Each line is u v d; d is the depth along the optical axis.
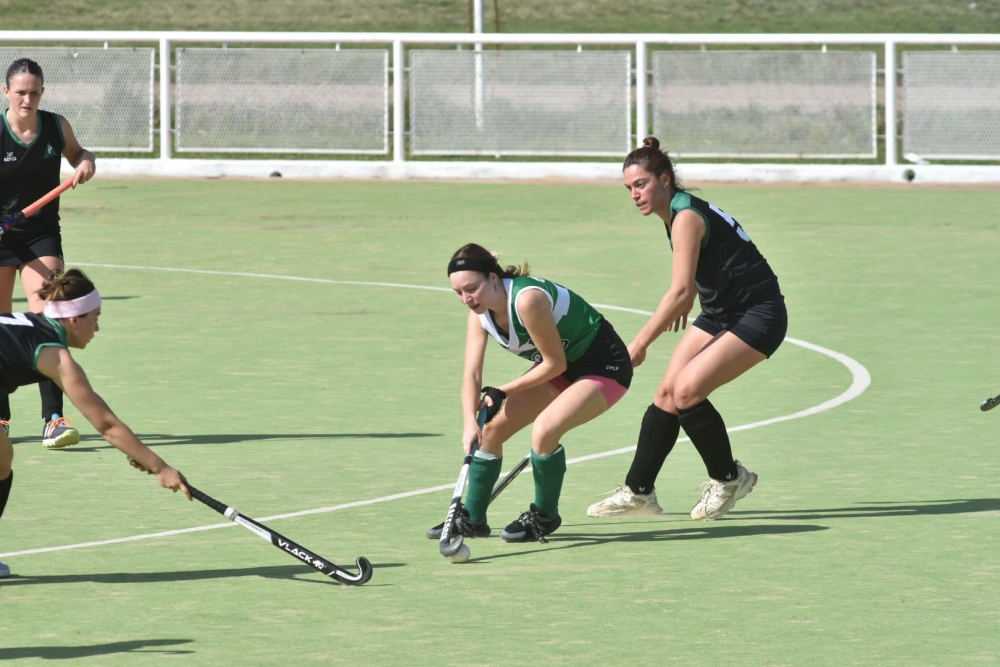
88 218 69.38
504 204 75.00
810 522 23.61
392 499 25.08
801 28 144.38
